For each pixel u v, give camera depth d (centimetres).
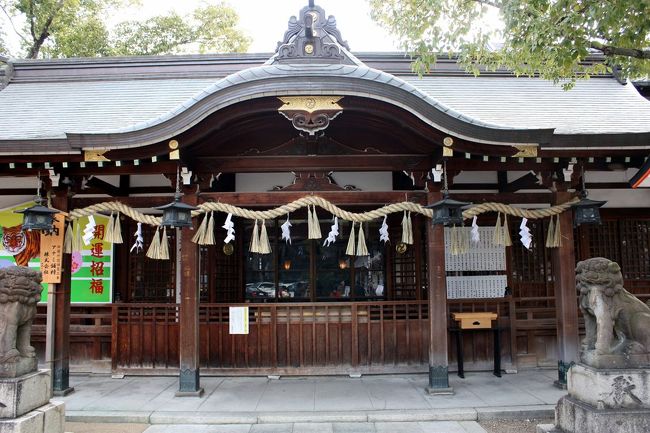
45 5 1762
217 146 687
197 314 700
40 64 1109
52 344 698
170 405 647
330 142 697
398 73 1082
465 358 838
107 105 954
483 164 702
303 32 649
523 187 848
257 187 900
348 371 797
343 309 812
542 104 934
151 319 827
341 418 601
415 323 812
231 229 674
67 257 723
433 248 704
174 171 692
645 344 471
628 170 899
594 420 441
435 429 575
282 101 614
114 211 702
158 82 1084
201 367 803
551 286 900
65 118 885
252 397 684
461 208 654
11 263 873
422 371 802
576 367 493
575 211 683
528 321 859
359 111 633
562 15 557
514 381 766
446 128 618
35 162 658
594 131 707
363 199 700
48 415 471
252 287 934
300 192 697
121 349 823
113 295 877
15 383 442
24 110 938
